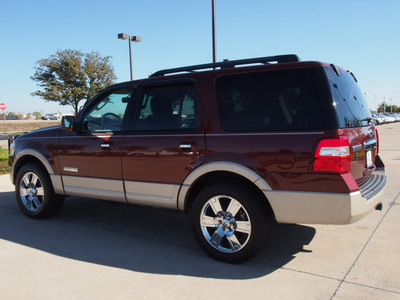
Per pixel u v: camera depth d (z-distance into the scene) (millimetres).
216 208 3693
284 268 3559
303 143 3248
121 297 3070
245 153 3488
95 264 3738
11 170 5637
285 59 3688
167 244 4297
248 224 3516
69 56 33000
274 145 3365
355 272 3443
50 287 3266
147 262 3773
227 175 3762
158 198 4070
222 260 3709
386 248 4004
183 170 3844
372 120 4250
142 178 4156
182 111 3953
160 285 3268
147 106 4242
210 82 3822
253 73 3613
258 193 3559
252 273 3467
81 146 4664
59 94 32375
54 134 5027
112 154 4371
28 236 4613
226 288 3184
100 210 5887
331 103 3223
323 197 3195
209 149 3682
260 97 3535
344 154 3164
